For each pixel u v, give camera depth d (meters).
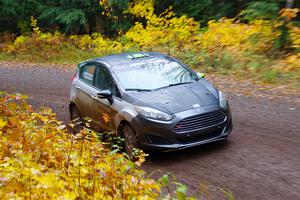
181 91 8.30
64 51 22.36
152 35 19.67
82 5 24.27
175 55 17.16
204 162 7.48
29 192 4.52
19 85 16.52
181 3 22.14
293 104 10.17
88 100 9.61
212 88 8.61
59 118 11.73
